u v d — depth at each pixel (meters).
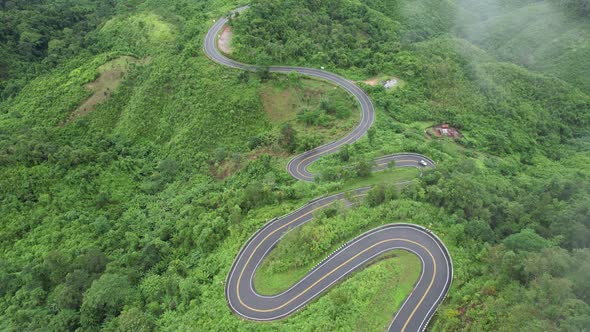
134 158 127.88
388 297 65.94
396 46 160.12
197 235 87.12
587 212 75.75
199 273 78.31
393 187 87.75
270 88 135.12
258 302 70.69
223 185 109.81
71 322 72.75
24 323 74.94
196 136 126.88
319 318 63.72
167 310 72.38
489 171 110.06
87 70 149.25
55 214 101.44
